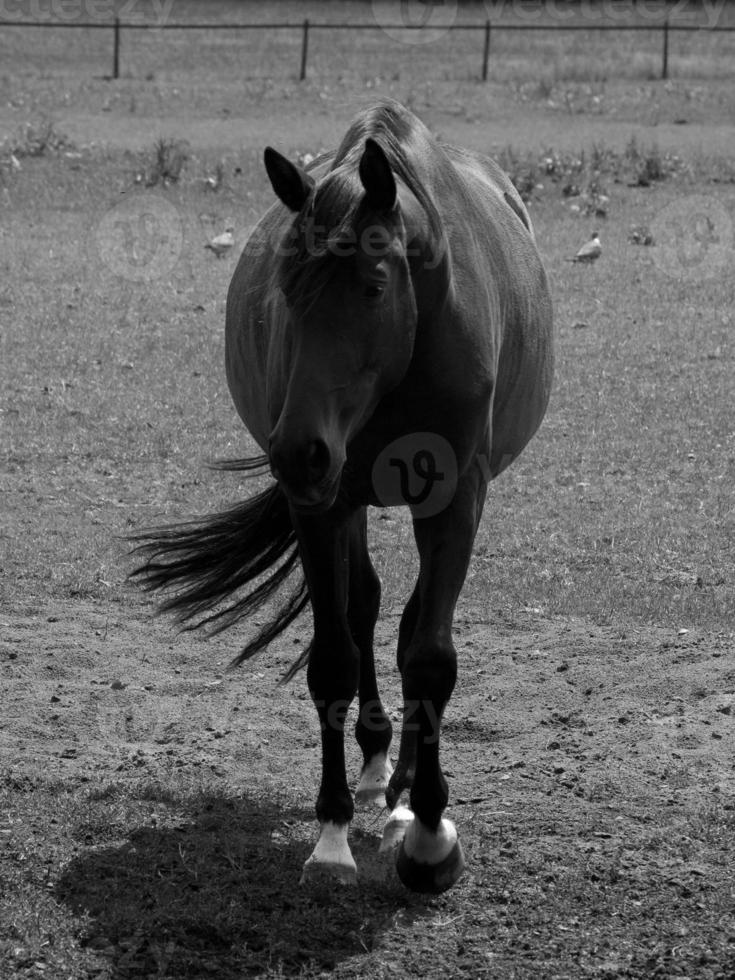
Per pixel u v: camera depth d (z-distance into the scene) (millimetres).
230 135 41406
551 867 7410
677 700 10023
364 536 8219
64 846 7582
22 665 10641
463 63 58562
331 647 7207
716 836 7812
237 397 8727
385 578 12789
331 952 6594
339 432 6047
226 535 8477
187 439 17141
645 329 23266
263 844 7660
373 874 7383
